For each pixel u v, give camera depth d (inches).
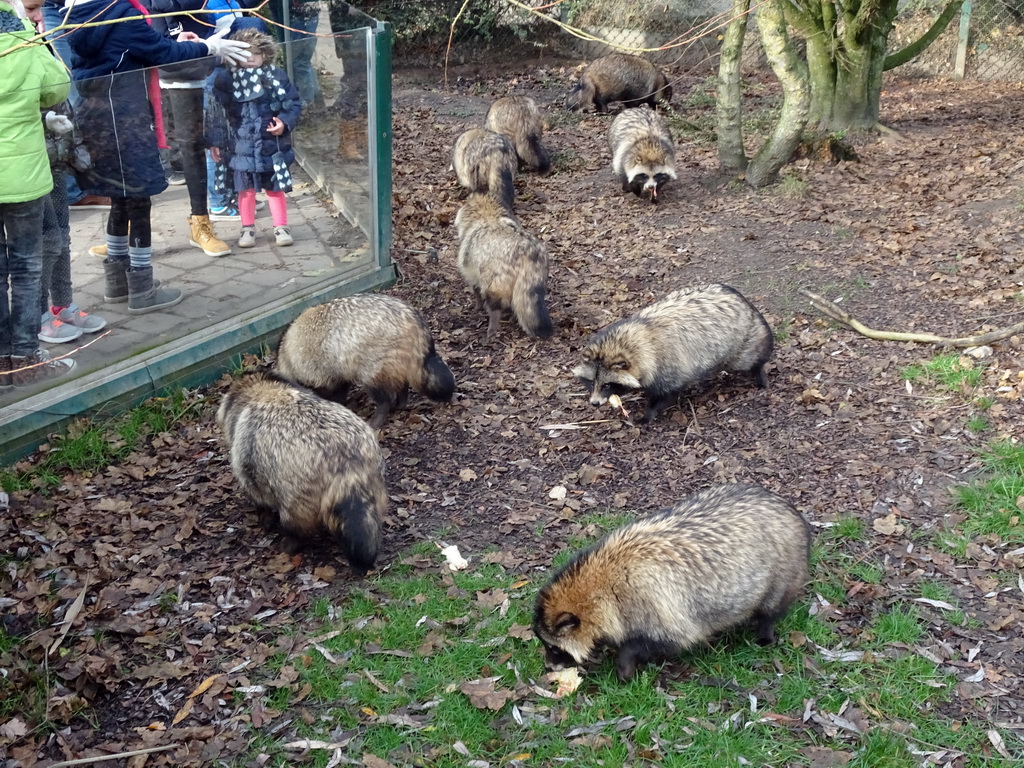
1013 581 95.9
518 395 139.3
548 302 166.9
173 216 134.2
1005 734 78.4
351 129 157.6
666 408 134.9
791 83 203.3
